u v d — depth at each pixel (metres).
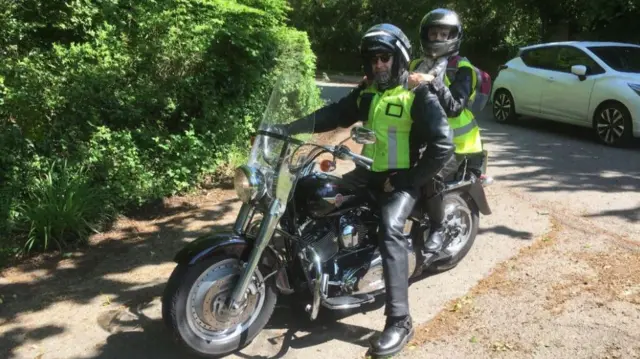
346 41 28.56
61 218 5.25
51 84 5.95
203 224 5.82
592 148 8.71
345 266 3.77
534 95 10.14
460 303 4.12
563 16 15.94
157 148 6.50
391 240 3.57
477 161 4.59
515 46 21.48
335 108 4.00
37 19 6.82
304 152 3.52
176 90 6.82
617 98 8.64
